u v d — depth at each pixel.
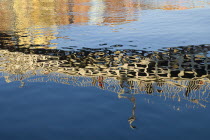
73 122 5.48
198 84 7.80
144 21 21.06
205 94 7.01
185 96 6.91
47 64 10.42
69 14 26.17
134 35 15.81
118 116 5.75
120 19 22.39
